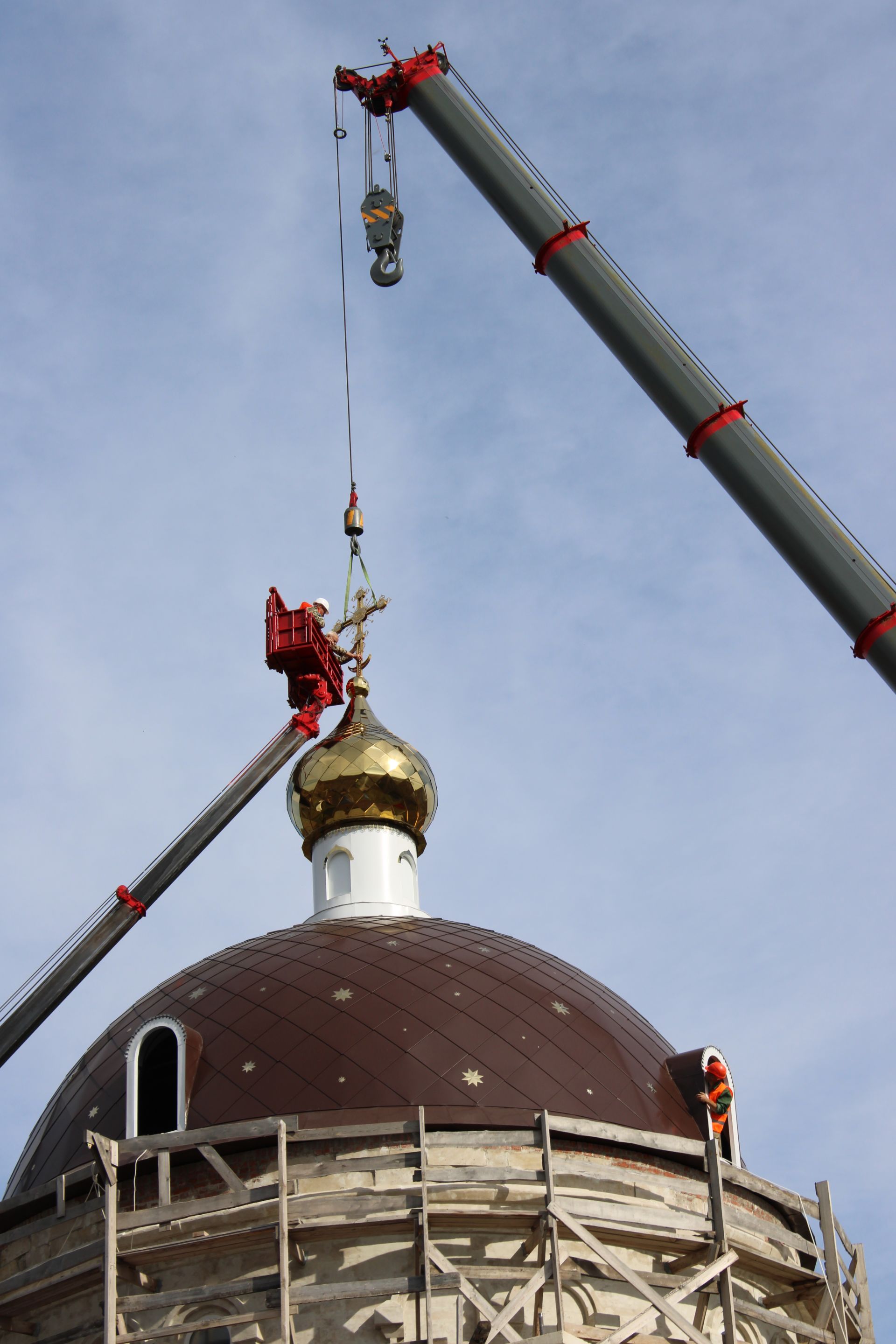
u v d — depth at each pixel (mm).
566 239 43781
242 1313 37938
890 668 36062
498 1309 37875
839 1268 42000
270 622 54781
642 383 41375
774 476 38531
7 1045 47844
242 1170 39625
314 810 53375
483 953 45281
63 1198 40031
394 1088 40438
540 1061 41844
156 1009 44281
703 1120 43375
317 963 44219
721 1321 39750
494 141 46594
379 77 49219
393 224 52438
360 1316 37938
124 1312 37312
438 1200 38656
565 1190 39750
